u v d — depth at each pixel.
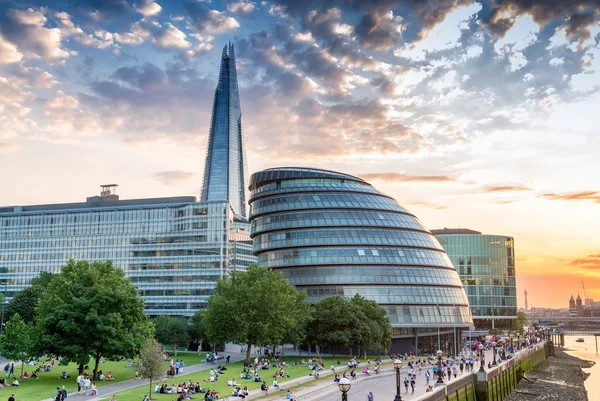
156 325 147.00
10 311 155.50
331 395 79.31
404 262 156.88
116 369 105.50
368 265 154.12
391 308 150.00
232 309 114.94
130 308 94.88
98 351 90.06
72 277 95.75
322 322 128.88
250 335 113.62
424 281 157.25
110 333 88.06
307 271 155.25
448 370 95.38
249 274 124.12
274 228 164.50
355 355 142.62
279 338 115.44
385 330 133.62
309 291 152.50
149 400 67.12
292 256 158.38
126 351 89.94
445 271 165.62
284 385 84.69
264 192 175.25
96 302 88.56
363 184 176.00
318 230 160.00
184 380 89.25
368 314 133.12
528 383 140.00
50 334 89.00
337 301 131.62
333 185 169.75
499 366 113.81
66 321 87.25
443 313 156.50
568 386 136.12
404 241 161.38
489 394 99.12
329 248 156.75
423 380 97.38
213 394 69.69
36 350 89.00
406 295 152.88
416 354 150.75
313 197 166.25
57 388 72.50
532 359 172.38
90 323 88.56
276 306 115.44
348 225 159.50
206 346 175.62
